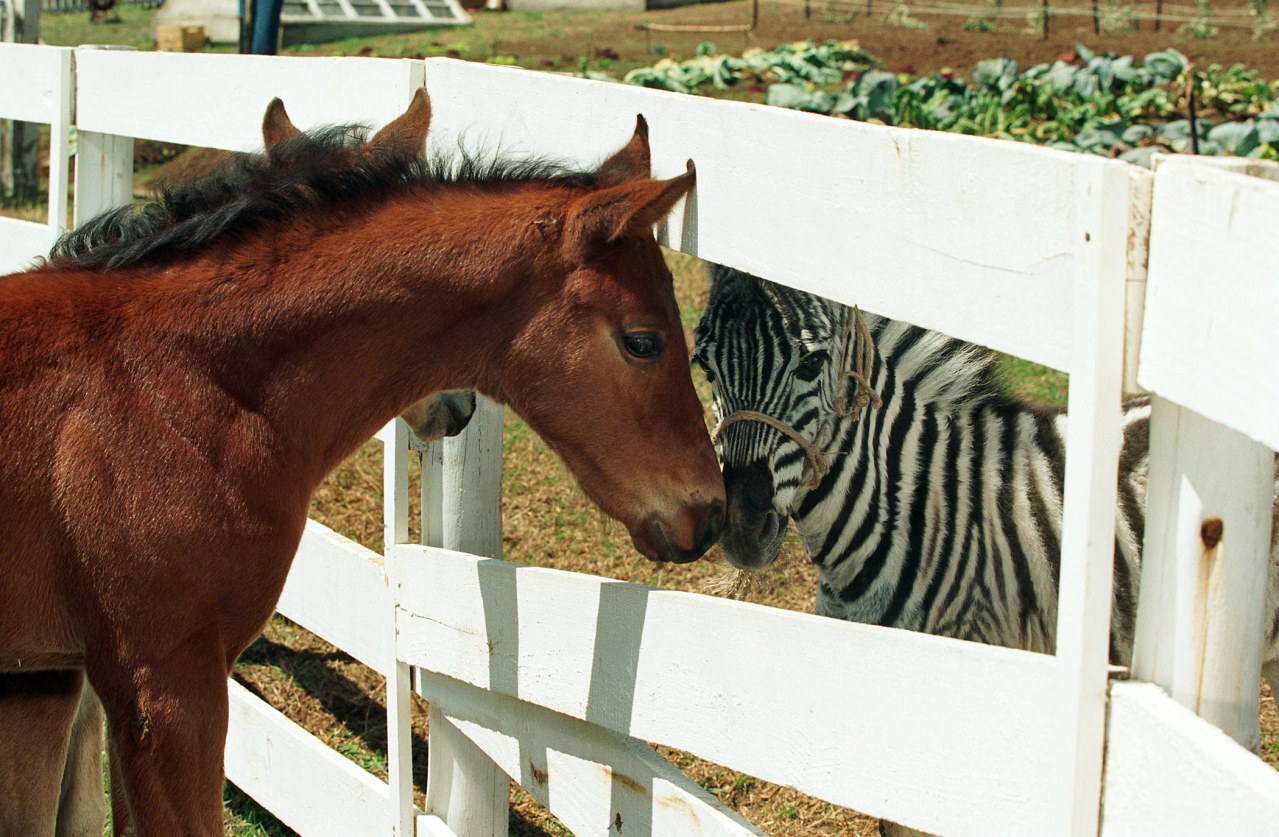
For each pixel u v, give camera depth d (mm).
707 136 2521
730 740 2381
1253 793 1530
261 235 2754
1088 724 1769
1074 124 12383
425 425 3057
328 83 3451
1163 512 1766
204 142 3934
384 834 3408
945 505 3004
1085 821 1785
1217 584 1731
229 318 2713
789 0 22906
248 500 2693
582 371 2711
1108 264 1708
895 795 2074
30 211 10672
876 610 3084
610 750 2764
